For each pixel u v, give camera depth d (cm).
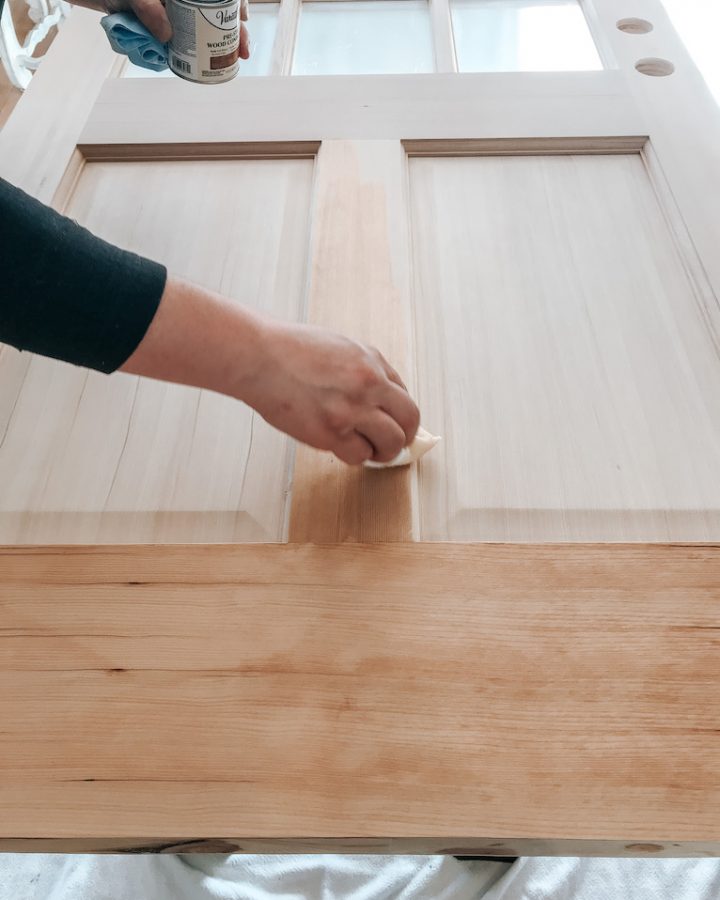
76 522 64
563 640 55
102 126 98
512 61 113
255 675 54
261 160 97
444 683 54
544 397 71
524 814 49
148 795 50
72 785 51
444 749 51
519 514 64
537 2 120
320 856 105
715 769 50
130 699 54
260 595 58
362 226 85
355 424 58
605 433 68
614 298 79
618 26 113
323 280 79
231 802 50
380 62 113
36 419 71
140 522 64
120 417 71
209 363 51
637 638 55
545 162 95
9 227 43
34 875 104
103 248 47
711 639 55
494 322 77
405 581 58
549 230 86
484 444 68
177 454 69
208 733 52
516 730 52
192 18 81
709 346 75
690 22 157
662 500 64
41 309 45
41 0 191
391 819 49
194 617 57
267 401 55
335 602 57
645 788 49
